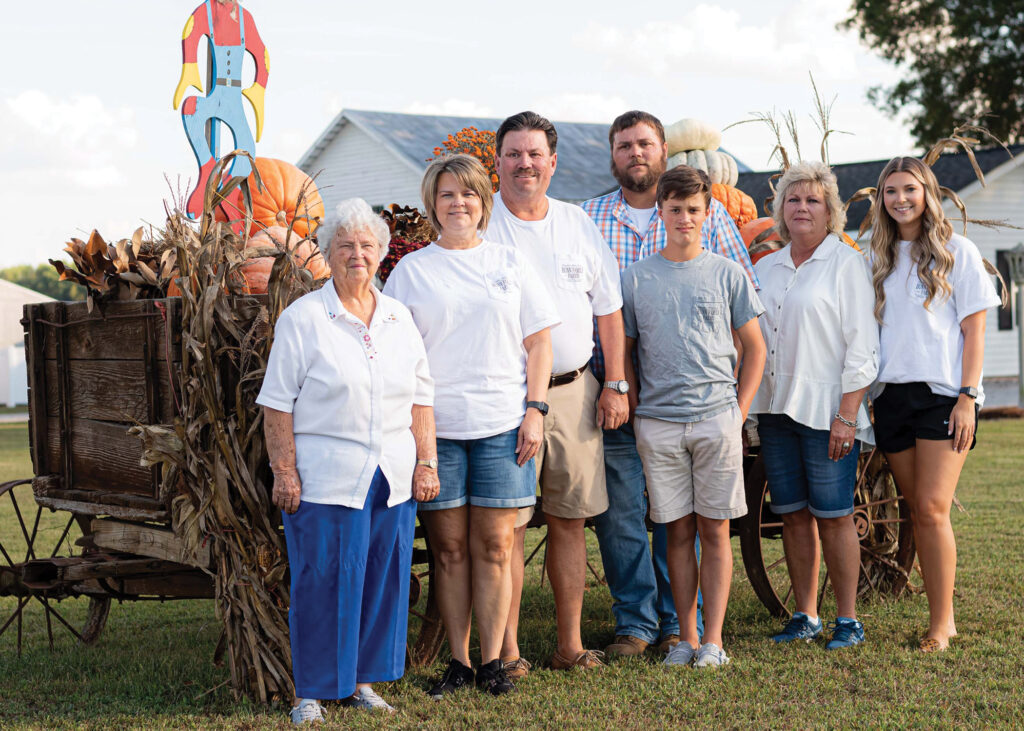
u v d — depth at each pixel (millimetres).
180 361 3627
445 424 3684
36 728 3496
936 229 4207
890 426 4336
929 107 28219
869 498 5074
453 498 3719
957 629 4496
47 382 4258
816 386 4254
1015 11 27172
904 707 3518
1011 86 27531
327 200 21984
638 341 4164
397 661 3592
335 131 21438
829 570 4410
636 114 4406
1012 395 18438
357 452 3396
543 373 3768
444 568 3805
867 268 4316
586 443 3986
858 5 29078
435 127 21391
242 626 3652
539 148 3930
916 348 4223
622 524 4277
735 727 3371
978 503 7734
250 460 3594
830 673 3922
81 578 3887
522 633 4758
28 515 8203
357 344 3426
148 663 4340
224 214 4598
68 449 4191
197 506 3596
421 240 4672
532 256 3963
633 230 4461
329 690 3422
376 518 3486
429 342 3701
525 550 6883
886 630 4531
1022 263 17062
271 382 3371
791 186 4320
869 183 18891
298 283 3676
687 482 4082
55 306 4168
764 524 4957
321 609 3410
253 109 4918
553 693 3705
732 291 4082
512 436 3713
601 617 5086
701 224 4090
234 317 3602
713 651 4027
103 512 3979
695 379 4012
